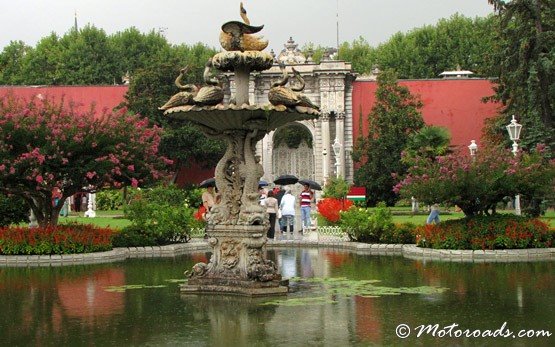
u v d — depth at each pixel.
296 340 8.83
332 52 59.88
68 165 20.31
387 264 17.66
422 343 8.65
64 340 9.04
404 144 50.97
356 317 10.34
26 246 19.17
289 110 12.67
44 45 81.75
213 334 9.26
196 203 46.38
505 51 41.72
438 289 13.00
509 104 46.78
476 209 20.62
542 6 40.47
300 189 49.59
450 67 77.00
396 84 53.19
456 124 57.50
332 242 24.22
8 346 8.75
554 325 9.62
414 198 20.55
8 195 23.39
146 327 9.79
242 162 13.25
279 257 20.23
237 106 12.47
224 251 13.04
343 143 57.59
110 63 77.19
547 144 39.78
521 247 19.33
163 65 54.47
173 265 18.22
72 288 13.74
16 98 24.38
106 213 47.91
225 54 12.76
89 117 21.03
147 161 22.39
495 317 10.21
